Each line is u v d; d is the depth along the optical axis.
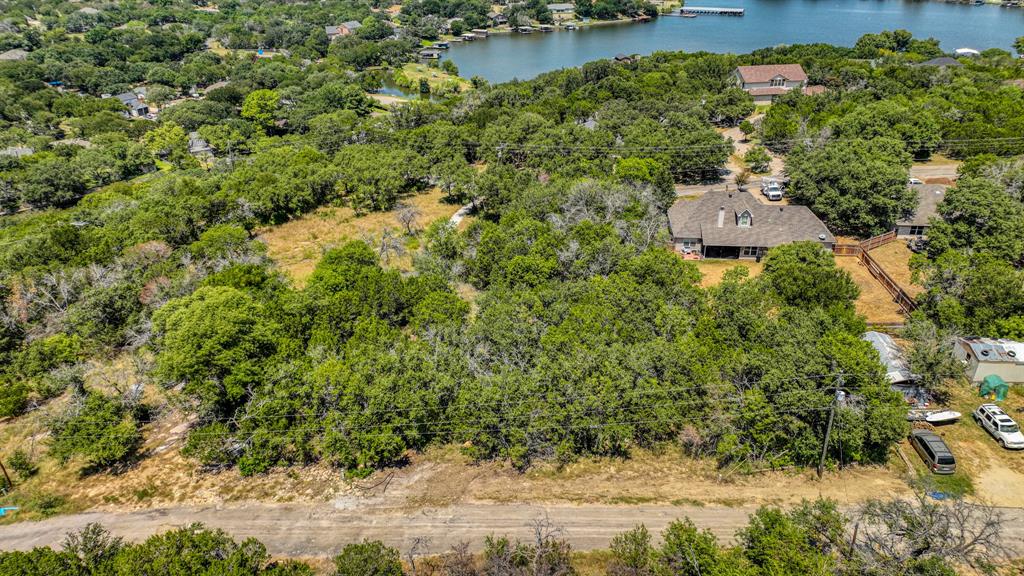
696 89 120.94
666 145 83.31
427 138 93.19
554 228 57.00
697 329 39.03
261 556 26.77
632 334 39.03
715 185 83.38
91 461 37.72
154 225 62.69
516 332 39.00
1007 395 40.84
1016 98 95.81
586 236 52.84
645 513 32.91
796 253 49.59
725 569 25.16
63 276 51.88
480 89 134.75
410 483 35.34
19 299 50.91
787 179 80.81
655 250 49.72
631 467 36.25
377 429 34.44
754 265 60.97
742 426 34.47
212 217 68.88
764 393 33.69
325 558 30.66
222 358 36.22
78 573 26.03
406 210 71.19
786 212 63.91
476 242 58.59
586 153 81.38
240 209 70.31
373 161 81.69
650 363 35.16
